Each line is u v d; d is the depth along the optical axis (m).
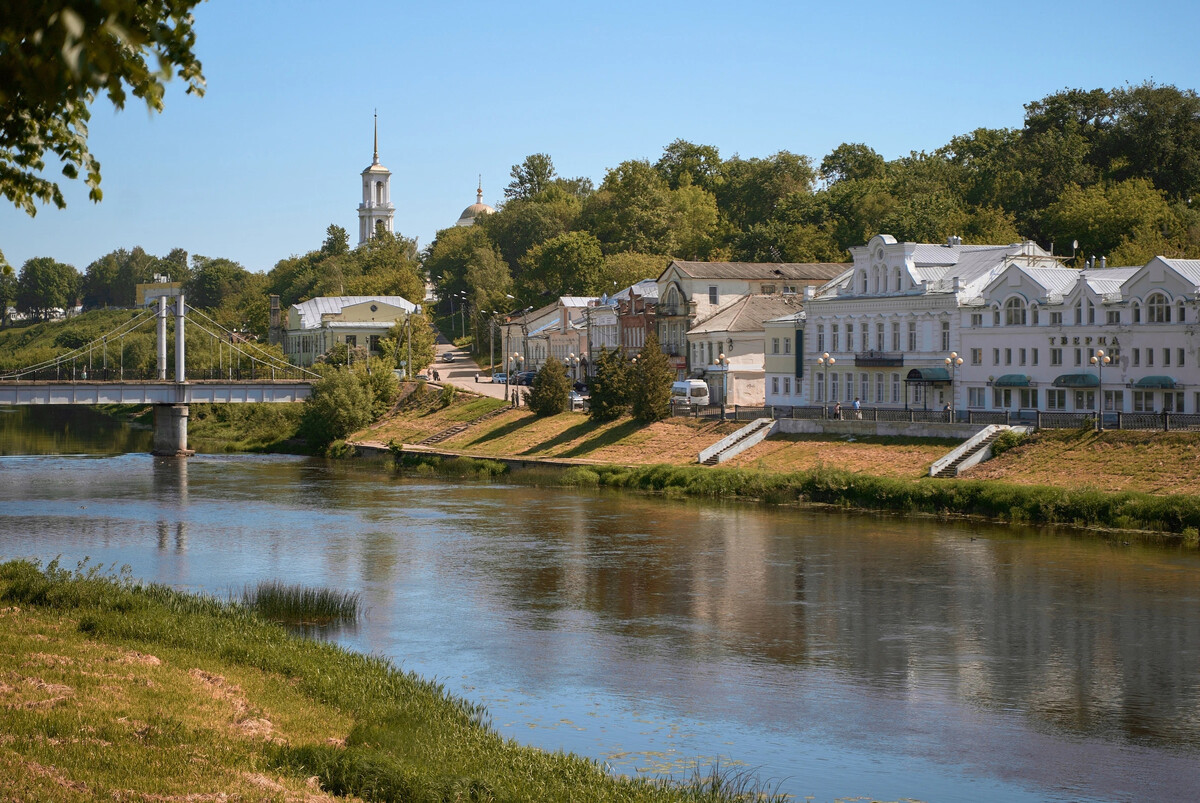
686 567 64.88
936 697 41.31
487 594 58.09
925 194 176.38
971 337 104.38
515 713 39.12
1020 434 88.44
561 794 28.45
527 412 137.75
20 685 32.34
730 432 109.88
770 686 42.56
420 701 36.62
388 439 145.00
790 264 151.25
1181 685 42.53
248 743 29.45
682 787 31.45
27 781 24.47
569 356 176.00
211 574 62.97
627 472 104.62
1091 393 95.31
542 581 61.28
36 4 10.77
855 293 117.25
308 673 38.22
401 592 58.56
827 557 67.25
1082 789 33.03
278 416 162.00
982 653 46.94
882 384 113.56
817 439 102.69
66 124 20.64
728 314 136.88
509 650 47.34
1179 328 88.62
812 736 37.19
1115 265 132.88
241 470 121.94
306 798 26.03
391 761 28.69
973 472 86.94
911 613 53.59
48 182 22.16
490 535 76.44
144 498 97.19
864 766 34.53
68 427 191.38
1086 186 162.12
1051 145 166.62
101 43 11.30
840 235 187.62
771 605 55.50
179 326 143.12
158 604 46.06
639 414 120.19
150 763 26.80
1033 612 53.41
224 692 34.62
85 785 24.84
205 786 25.73
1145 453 80.38
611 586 59.94
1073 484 80.12
